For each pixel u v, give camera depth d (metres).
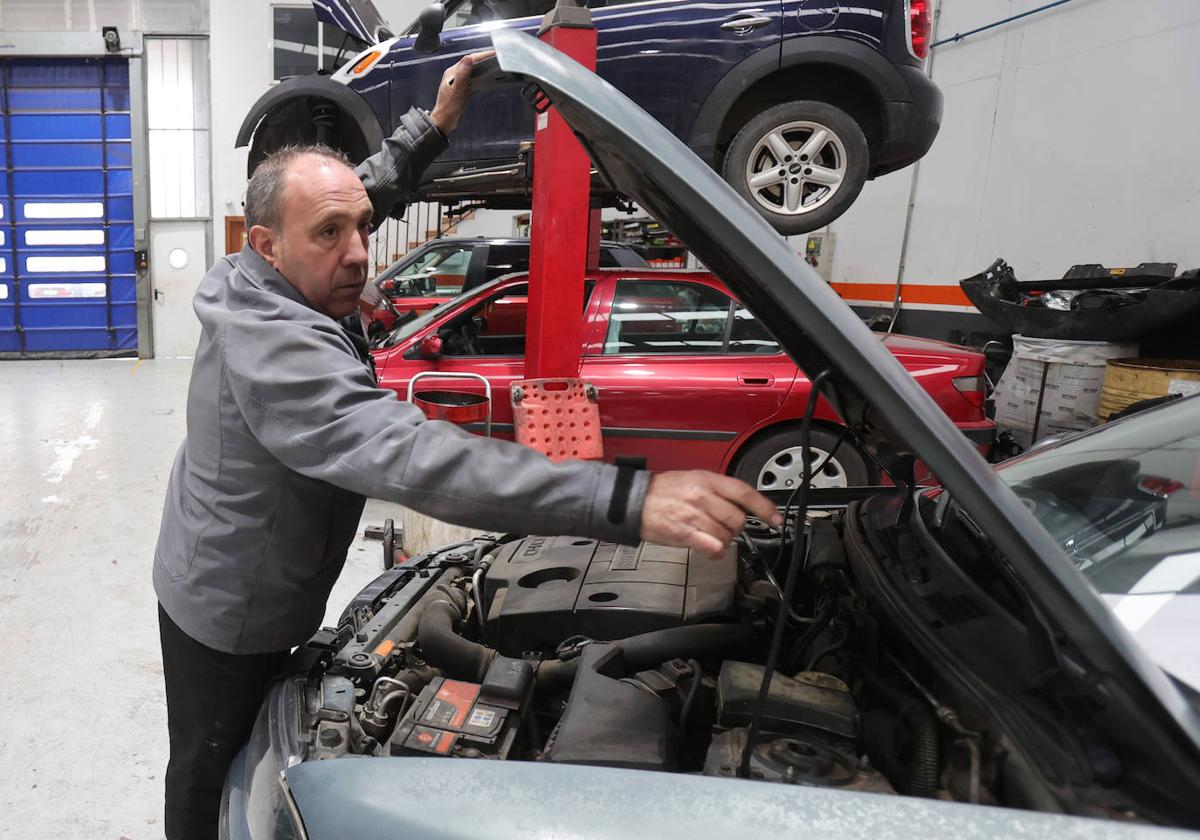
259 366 1.03
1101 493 1.37
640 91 3.79
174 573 1.32
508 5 4.02
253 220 1.22
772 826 0.73
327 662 1.38
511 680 1.22
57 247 9.85
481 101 3.90
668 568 1.61
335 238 1.21
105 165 9.79
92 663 2.68
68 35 9.35
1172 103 5.33
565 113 0.94
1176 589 1.06
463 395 3.76
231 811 1.07
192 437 1.26
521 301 4.26
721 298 3.88
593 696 1.13
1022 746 0.82
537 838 0.75
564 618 1.49
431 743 1.10
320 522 1.28
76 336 10.09
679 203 0.82
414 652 1.47
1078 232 6.04
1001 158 6.68
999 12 6.62
